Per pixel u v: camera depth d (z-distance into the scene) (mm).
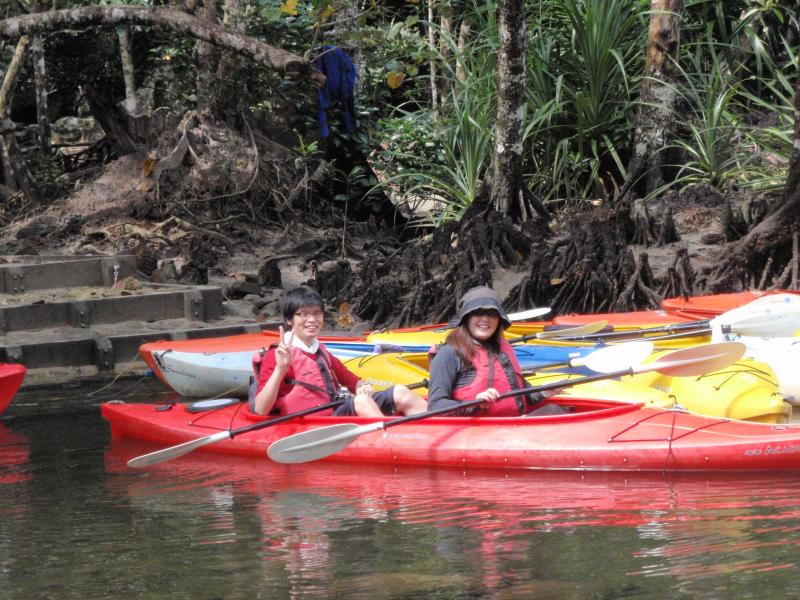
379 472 5668
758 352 6934
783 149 14078
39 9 13844
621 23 14531
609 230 11094
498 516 4652
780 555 3914
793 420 6676
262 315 11039
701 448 5340
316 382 6180
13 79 14609
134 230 13727
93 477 5746
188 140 14508
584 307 10734
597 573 3809
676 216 12891
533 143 14773
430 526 4527
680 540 4168
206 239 13805
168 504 5082
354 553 4168
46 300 10500
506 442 5625
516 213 12625
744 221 11781
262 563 4074
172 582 3889
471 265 11938
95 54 17359
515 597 3605
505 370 5887
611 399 6426
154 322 10641
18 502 5215
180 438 6469
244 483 5504
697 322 7703
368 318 11500
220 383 8305
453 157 14695
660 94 13859
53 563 4176
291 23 14766
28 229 13773
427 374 7141
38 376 9469
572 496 4969
